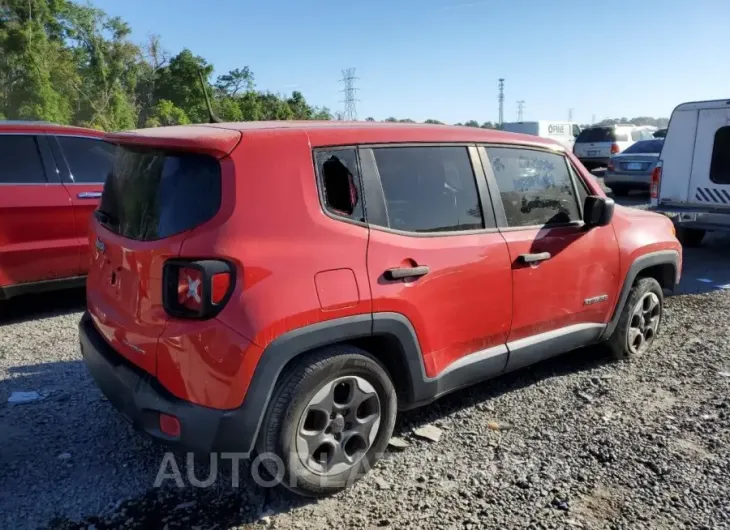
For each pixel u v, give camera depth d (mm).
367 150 3305
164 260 2805
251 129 3051
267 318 2768
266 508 3068
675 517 3021
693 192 9422
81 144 6297
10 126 5863
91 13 50500
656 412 4121
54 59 43938
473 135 3852
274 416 2877
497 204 3861
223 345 2699
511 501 3135
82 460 3475
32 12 43219
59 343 5406
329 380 3025
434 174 3582
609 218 4242
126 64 54750
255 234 2824
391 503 3117
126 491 3193
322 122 3453
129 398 2900
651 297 5117
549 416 4059
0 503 3066
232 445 2789
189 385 2730
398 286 3227
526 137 4199
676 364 4973
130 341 2967
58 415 4008
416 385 3404
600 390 4457
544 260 4016
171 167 3004
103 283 3377
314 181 3062
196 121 53344
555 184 4270
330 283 2977
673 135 9578
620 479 3338
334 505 3098
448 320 3502
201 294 2695
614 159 16078
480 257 3635
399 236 3311
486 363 3785
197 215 2824
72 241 6082
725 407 4195
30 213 5789
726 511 3072
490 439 3756
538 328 4086
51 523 2928
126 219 3195
